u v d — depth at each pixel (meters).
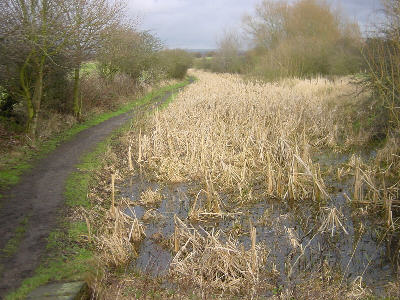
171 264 5.83
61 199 8.11
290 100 16.91
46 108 15.29
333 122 15.30
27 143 12.02
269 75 29.02
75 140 13.34
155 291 5.39
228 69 50.81
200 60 61.72
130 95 23.42
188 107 16.19
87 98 18.39
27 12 11.23
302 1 36.53
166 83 33.22
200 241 6.57
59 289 4.94
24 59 11.76
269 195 9.07
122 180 9.99
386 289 5.50
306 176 9.59
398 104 11.12
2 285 5.04
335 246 6.88
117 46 20.98
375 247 6.84
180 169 10.45
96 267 5.69
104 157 11.40
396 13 9.62
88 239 6.52
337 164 11.38
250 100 17.06
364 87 13.14
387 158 10.51
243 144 11.72
